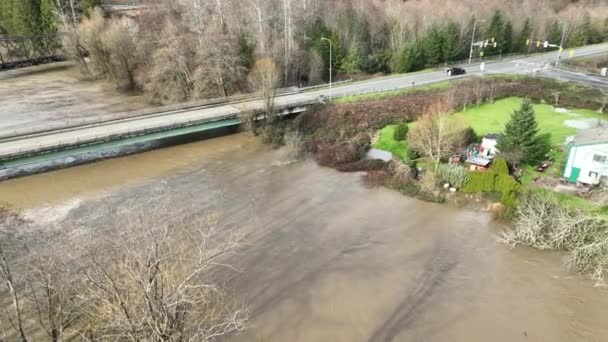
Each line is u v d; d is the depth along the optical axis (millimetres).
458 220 32500
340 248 29141
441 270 26828
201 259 18625
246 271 26656
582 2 114750
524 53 90188
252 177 40594
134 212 33281
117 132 42344
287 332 21938
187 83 62625
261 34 63688
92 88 75812
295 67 68625
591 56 83188
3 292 21641
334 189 37969
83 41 76062
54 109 63781
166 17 70875
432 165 39688
